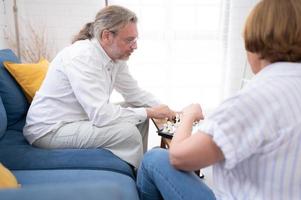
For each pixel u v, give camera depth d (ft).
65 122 5.04
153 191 3.61
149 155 3.51
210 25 10.78
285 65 2.43
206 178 5.76
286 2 2.34
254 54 2.60
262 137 2.26
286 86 2.31
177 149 2.56
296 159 2.31
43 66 6.76
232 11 10.32
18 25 9.70
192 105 3.56
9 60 6.45
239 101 2.32
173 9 10.53
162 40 10.79
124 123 4.93
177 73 11.18
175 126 4.98
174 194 3.09
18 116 5.92
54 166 4.41
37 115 5.08
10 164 4.39
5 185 2.87
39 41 9.91
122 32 5.05
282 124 2.25
